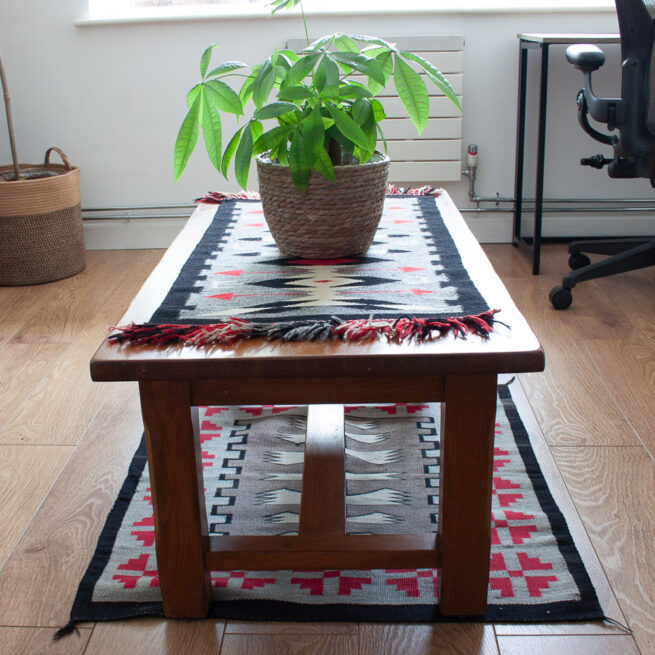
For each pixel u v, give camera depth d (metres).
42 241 2.60
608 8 2.70
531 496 1.46
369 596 1.23
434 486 1.50
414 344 1.00
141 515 1.43
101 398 1.87
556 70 2.78
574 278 2.31
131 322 1.09
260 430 1.72
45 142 2.91
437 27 2.76
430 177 2.87
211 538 1.19
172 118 2.87
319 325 1.04
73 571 1.30
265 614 1.20
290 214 1.30
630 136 2.08
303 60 1.23
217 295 1.20
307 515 1.25
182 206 2.97
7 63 2.81
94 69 2.82
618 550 1.32
